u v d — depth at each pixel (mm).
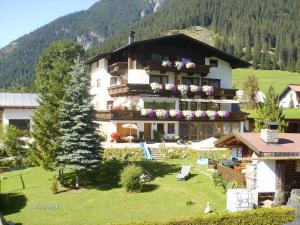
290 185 27688
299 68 147875
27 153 39469
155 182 33875
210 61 60281
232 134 30047
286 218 23484
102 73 60031
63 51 79312
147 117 51719
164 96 54281
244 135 29453
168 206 28266
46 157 34281
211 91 57219
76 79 34219
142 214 27016
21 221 26906
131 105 52062
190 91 56000
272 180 27281
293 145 27875
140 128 52156
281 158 25922
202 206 27688
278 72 140250
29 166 44000
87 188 33344
